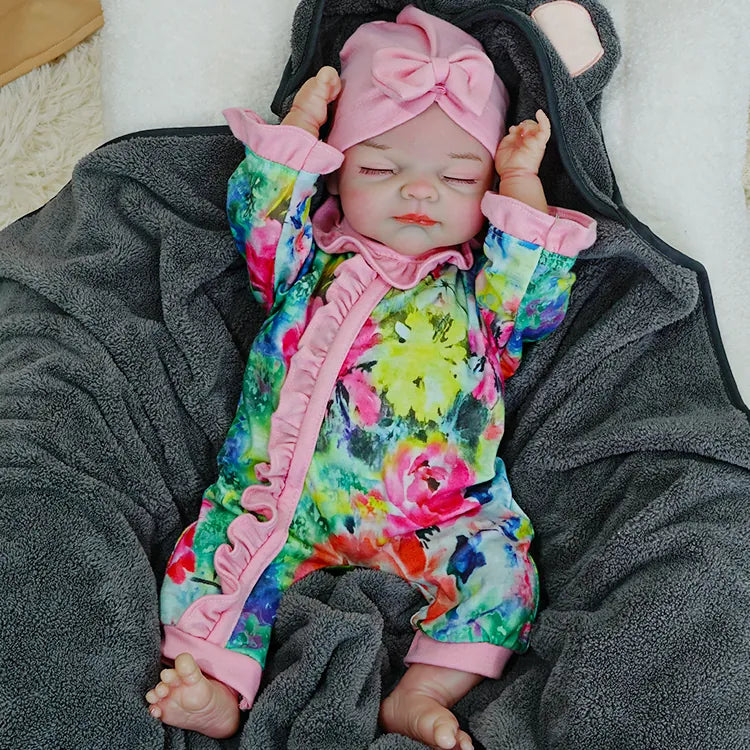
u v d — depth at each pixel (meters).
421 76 1.21
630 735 1.02
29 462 1.14
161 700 1.05
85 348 1.27
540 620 1.15
